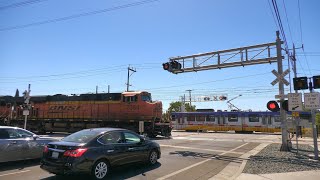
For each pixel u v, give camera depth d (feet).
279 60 54.49
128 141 34.35
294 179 29.76
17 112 119.44
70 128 107.45
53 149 29.43
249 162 40.47
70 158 27.89
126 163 33.27
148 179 30.22
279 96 53.36
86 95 106.83
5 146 35.58
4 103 124.57
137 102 95.50
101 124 101.60
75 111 107.45
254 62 58.29
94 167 29.30
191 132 143.43
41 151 39.47
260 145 68.44
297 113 48.32
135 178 30.60
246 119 142.51
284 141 53.88
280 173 32.60
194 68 64.39
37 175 31.99
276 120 136.36
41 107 115.65
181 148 59.11
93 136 30.76
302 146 62.69
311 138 105.29
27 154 37.83
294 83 45.60
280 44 54.80
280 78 53.26
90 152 29.01
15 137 37.55
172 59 66.23
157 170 35.01
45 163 29.43
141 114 94.22
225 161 42.86
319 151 53.01
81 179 30.45
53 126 111.34
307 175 31.60
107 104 101.14
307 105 43.52
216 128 148.87
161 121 96.89
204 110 157.89
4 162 38.58
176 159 43.88
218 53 61.87
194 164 39.73
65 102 110.83
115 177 31.01
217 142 75.66
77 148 28.43
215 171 35.19
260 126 138.82
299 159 43.19
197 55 63.72
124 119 96.89
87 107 104.99
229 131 153.28
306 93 43.78
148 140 38.09
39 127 113.80
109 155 30.89
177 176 31.81
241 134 125.90
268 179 29.73
